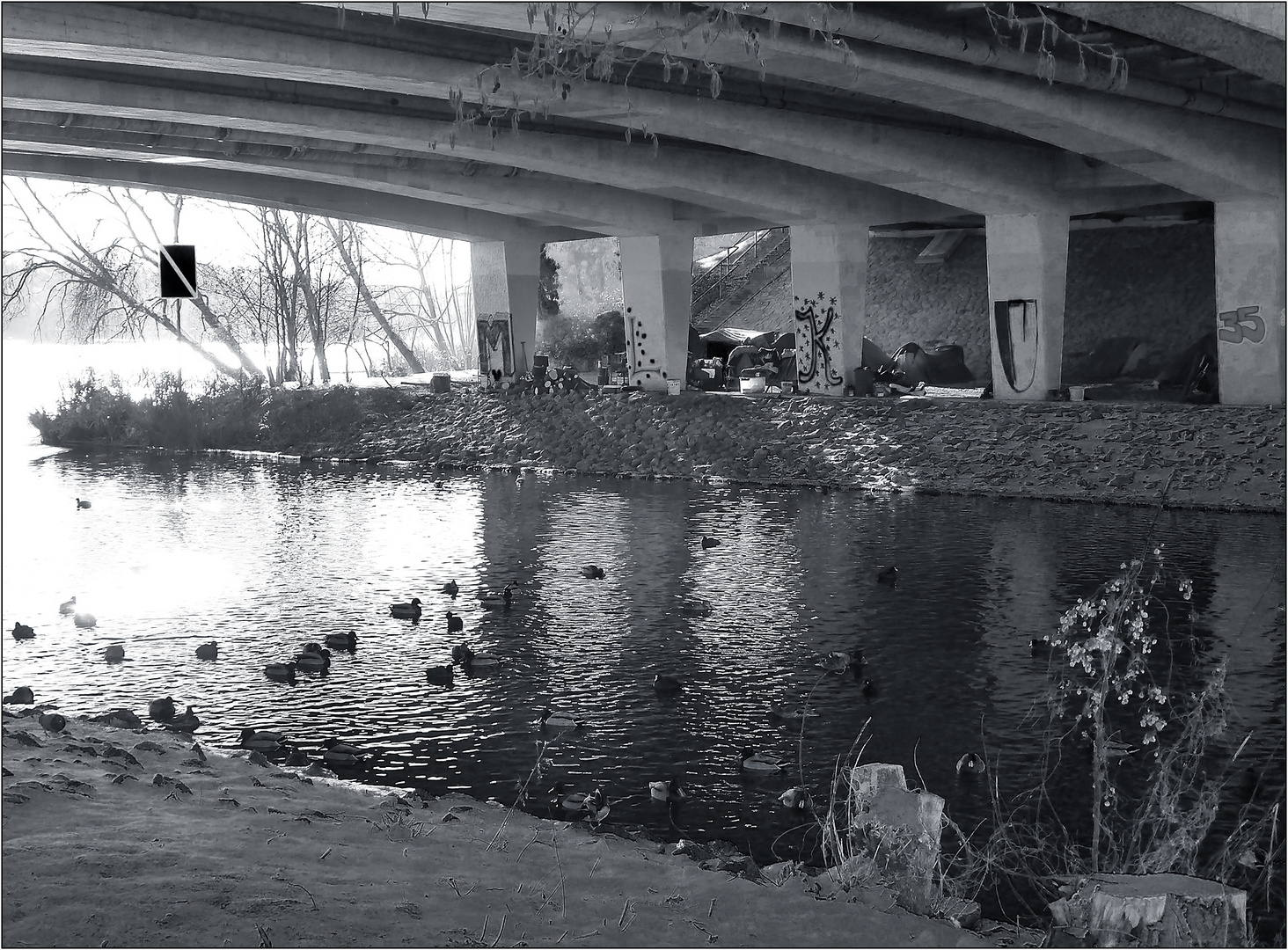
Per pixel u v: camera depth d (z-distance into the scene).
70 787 9.62
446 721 16.84
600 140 44.44
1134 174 43.59
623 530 32.16
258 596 24.83
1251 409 38.22
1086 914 7.78
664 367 55.25
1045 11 28.69
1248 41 27.25
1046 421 40.09
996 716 16.98
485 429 50.91
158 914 6.83
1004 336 46.75
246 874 7.65
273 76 31.73
